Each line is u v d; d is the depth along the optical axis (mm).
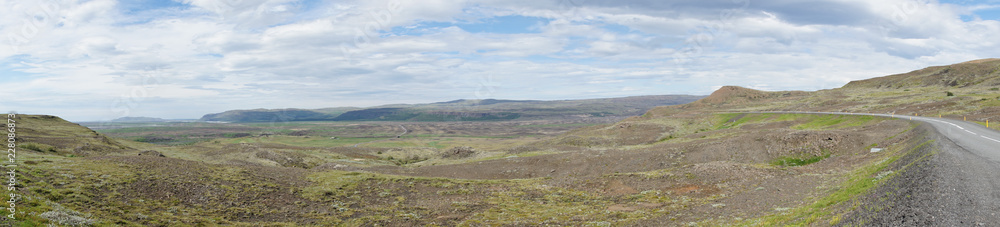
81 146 76625
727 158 62125
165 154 85438
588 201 42219
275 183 45469
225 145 100438
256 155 85188
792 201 31562
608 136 120500
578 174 63531
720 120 142875
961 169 23438
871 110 120938
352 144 191875
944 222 15617
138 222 27938
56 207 26750
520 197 44938
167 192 37031
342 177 50875
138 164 43906
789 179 41875
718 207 33562
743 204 33500
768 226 24188
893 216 17625
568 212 36969
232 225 30844
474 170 68500
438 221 35000
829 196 28578
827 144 59531
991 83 173000
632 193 44656
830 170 43688
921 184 21016
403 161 105875
